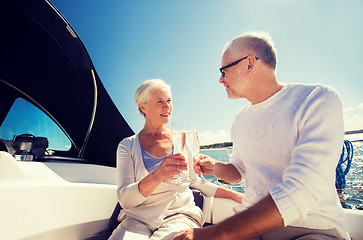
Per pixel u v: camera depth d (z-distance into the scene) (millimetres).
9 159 1226
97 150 3385
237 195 1469
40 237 1203
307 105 799
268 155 908
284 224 615
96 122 3451
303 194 627
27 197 1170
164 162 978
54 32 2965
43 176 1440
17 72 2975
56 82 3256
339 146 696
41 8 2707
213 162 1188
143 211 1146
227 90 1087
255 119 971
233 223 639
